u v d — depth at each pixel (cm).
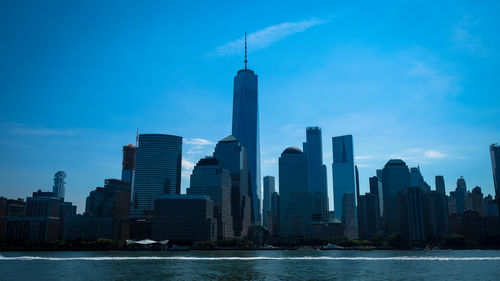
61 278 17025
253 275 18100
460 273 19088
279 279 16688
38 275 18125
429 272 19588
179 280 16388
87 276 17675
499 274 18738
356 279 16738
